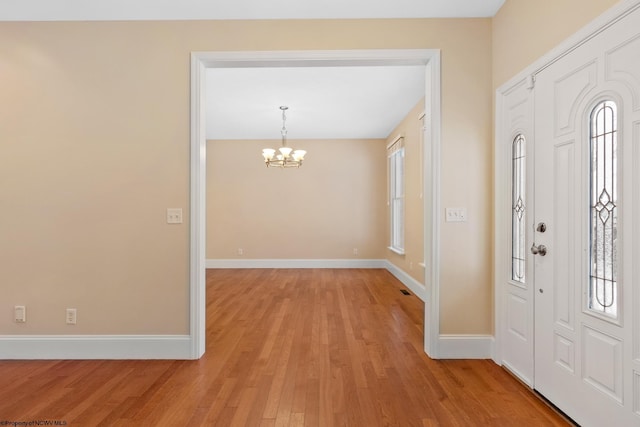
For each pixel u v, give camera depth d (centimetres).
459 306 276
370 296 473
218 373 248
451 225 276
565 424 188
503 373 250
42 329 274
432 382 236
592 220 178
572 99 188
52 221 273
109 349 272
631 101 152
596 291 176
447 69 274
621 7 154
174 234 274
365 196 710
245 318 376
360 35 275
